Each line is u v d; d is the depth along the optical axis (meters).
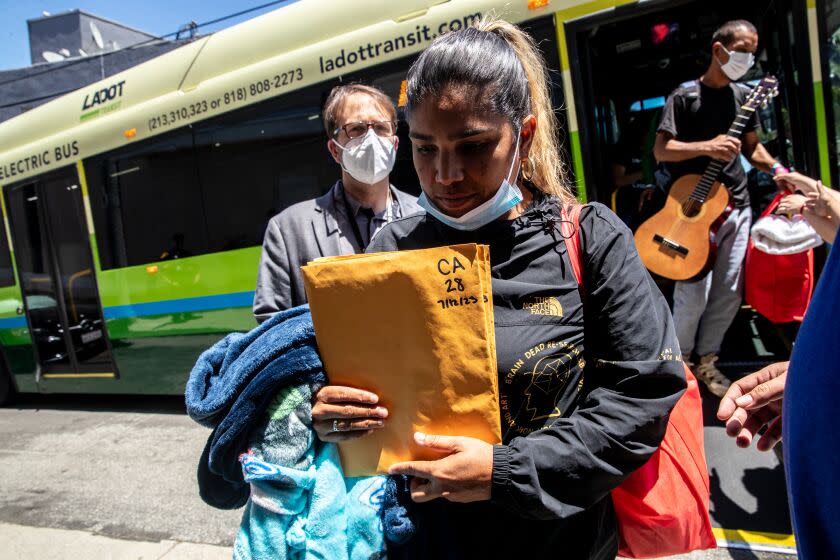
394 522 0.96
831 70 2.71
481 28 1.07
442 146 0.90
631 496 1.05
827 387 0.60
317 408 0.95
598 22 2.93
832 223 1.78
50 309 5.25
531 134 1.00
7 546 2.81
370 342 0.92
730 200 3.12
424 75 0.88
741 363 3.68
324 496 0.97
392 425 0.94
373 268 0.90
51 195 5.04
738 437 0.97
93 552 2.69
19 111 14.07
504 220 1.02
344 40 3.53
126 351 4.79
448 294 0.87
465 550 1.00
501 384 0.93
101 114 4.71
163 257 4.39
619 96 4.80
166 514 3.01
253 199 3.93
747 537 2.18
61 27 15.85
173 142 4.23
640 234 3.18
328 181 3.64
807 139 2.77
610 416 0.88
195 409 1.02
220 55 4.07
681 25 4.09
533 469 0.84
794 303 2.86
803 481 0.64
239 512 2.96
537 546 0.99
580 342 0.95
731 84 3.10
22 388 5.73
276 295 1.65
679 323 3.26
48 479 3.70
